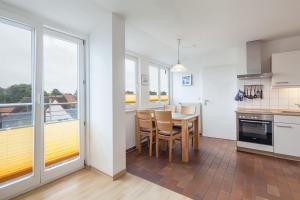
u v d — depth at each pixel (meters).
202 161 2.96
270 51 3.58
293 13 2.39
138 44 3.60
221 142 4.18
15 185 1.90
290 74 3.08
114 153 2.36
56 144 2.34
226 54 4.48
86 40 2.66
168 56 4.66
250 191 2.02
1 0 1.81
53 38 2.34
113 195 1.96
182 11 2.32
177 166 2.76
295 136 2.91
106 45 2.40
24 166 2.01
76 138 2.60
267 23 2.72
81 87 2.64
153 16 2.46
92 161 2.64
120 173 2.44
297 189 2.06
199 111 4.86
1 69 1.87
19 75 2.00
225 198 1.89
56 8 2.09
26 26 2.04
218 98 4.62
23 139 2.01
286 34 3.22
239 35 3.25
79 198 1.90
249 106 3.84
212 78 4.70
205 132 4.83
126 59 3.79
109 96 2.37
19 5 1.92
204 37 3.35
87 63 2.66
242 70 3.94
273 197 1.90
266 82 3.65
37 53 2.10
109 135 2.37
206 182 2.24
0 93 1.86
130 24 2.74
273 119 3.10
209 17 2.50
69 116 2.52
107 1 2.05
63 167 2.39
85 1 2.05
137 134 3.58
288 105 3.43
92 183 2.23
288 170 2.57
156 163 2.89
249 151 3.39
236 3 2.12
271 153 3.16
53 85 2.33
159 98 5.01
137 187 2.13
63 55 2.46
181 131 3.26
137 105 4.04
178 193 1.99
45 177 2.18
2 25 1.88
